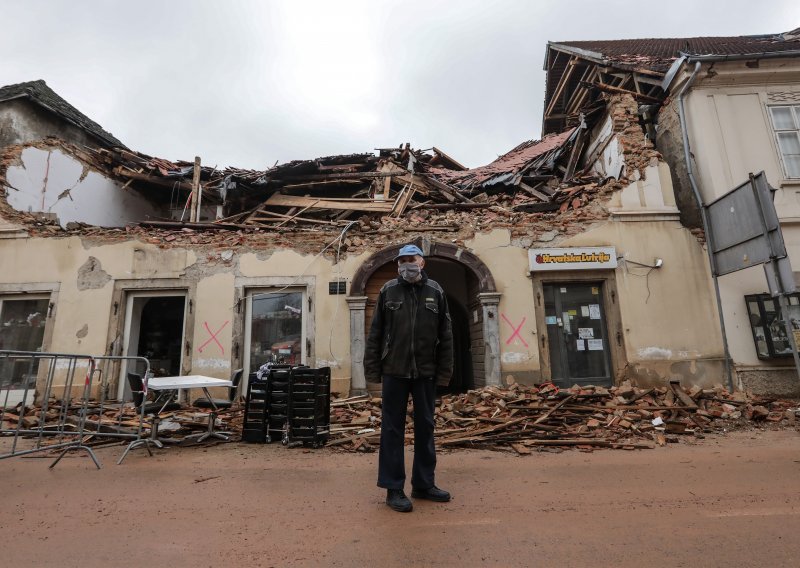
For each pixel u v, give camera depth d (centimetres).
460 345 1167
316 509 339
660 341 856
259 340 911
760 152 906
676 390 743
